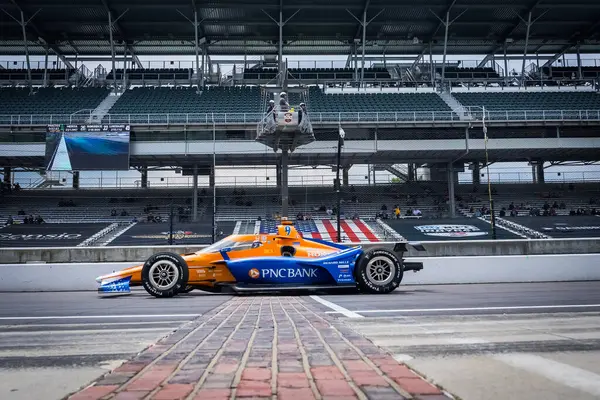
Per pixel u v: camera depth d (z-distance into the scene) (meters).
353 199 33.31
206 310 5.61
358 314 4.87
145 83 36.62
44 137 28.47
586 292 7.95
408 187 35.97
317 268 7.93
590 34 36.44
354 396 1.80
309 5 32.09
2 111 30.91
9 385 2.18
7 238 25.81
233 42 37.25
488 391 1.98
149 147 28.67
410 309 5.35
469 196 34.31
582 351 2.83
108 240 25.39
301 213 31.06
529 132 29.84
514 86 35.59
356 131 29.31
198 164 32.62
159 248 13.57
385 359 2.49
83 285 10.84
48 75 37.12
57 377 2.34
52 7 31.27
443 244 14.19
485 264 11.35
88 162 27.45
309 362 2.42
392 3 32.31
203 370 2.25
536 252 14.62
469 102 32.91
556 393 1.95
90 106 32.03
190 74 36.19
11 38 35.53
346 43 37.53
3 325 4.48
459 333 3.56
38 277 10.78
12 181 37.06
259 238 8.11
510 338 3.30
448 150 29.45
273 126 21.17
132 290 9.87
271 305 6.04
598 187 35.72
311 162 33.19
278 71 33.47
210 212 31.23
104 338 3.59
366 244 13.28
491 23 34.75
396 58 40.06
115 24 33.62
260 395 1.83
